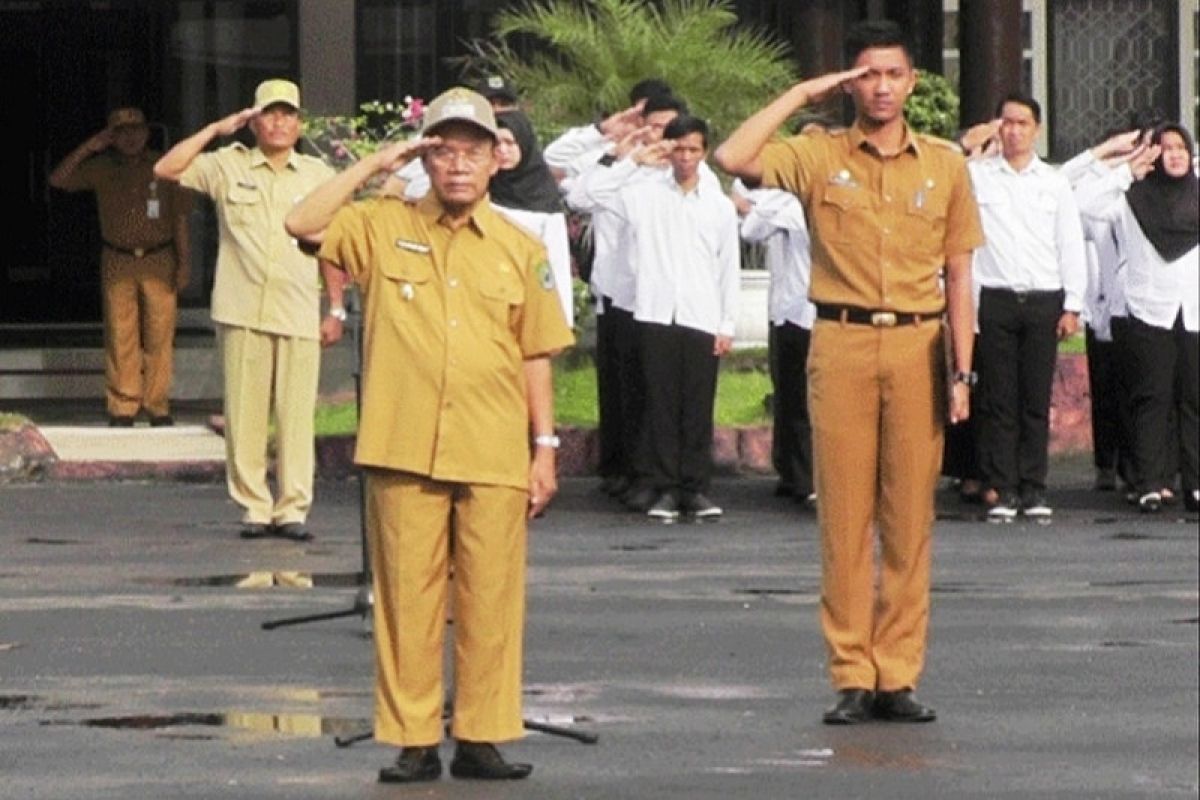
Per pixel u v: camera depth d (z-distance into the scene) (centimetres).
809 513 2392
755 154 1480
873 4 3306
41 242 3591
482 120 1327
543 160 1903
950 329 1495
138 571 2039
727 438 2683
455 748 1362
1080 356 2755
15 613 1844
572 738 1441
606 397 2488
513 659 1346
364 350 1338
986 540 2220
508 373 1330
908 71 1489
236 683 1595
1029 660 1677
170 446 2766
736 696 1563
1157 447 2388
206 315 3384
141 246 2938
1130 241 2375
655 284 2334
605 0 3023
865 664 1494
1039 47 3300
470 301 1326
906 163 1489
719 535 2255
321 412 2895
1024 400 2334
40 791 1323
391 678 1337
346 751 1412
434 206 1335
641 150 2309
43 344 3294
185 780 1346
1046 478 2577
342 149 2798
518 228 1345
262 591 1941
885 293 1485
